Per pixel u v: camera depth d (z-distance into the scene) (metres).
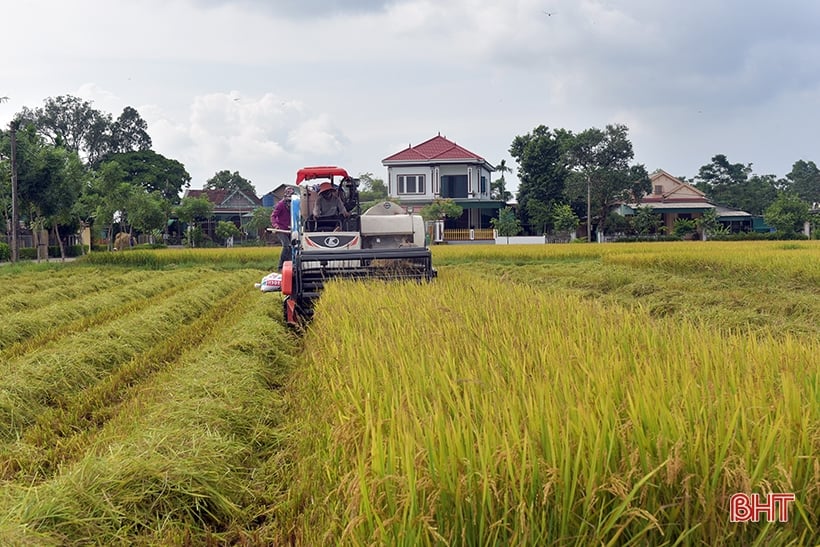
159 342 11.24
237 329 11.17
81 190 38.31
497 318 6.97
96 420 7.03
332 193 13.66
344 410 4.37
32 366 8.16
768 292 15.09
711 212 57.94
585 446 3.22
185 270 29.44
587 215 58.88
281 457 5.56
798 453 3.18
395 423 3.63
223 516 4.73
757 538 3.02
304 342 10.19
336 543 3.23
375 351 5.34
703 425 3.40
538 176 60.59
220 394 7.00
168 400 6.77
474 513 3.04
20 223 47.59
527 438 3.14
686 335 5.86
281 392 7.93
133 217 44.88
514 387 4.12
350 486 3.20
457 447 3.25
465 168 59.69
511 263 32.06
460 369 4.75
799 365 4.60
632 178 56.50
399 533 2.94
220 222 60.66
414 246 13.71
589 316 6.82
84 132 76.94
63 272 27.11
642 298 14.86
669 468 2.94
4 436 6.54
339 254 11.70
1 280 22.36
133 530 4.39
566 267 26.06
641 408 3.47
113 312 14.57
